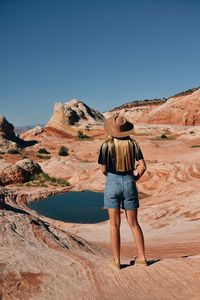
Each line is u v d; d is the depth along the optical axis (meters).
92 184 30.62
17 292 4.08
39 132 81.88
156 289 4.42
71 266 5.04
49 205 22.92
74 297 4.17
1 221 6.14
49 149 63.41
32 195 25.14
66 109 84.62
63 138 78.31
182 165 30.70
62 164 40.94
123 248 10.29
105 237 13.52
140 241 5.19
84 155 52.66
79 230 15.41
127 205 5.06
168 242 10.86
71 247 6.30
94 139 74.12
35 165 36.00
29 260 4.94
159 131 72.38
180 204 16.58
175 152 47.25
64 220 18.97
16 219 6.50
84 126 81.38
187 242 10.41
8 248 5.25
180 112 85.62
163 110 89.06
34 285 4.28
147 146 51.16
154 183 27.92
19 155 54.44
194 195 17.53
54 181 33.91
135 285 4.57
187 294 4.20
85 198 25.58
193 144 53.12
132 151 4.95
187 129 69.44
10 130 72.62
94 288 4.46
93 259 5.54
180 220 14.30
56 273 4.69
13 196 23.50
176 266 5.07
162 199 18.98
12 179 33.56
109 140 4.96
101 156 4.96
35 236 6.10
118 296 4.27
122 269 5.08
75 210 21.41
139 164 4.98
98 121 88.19
